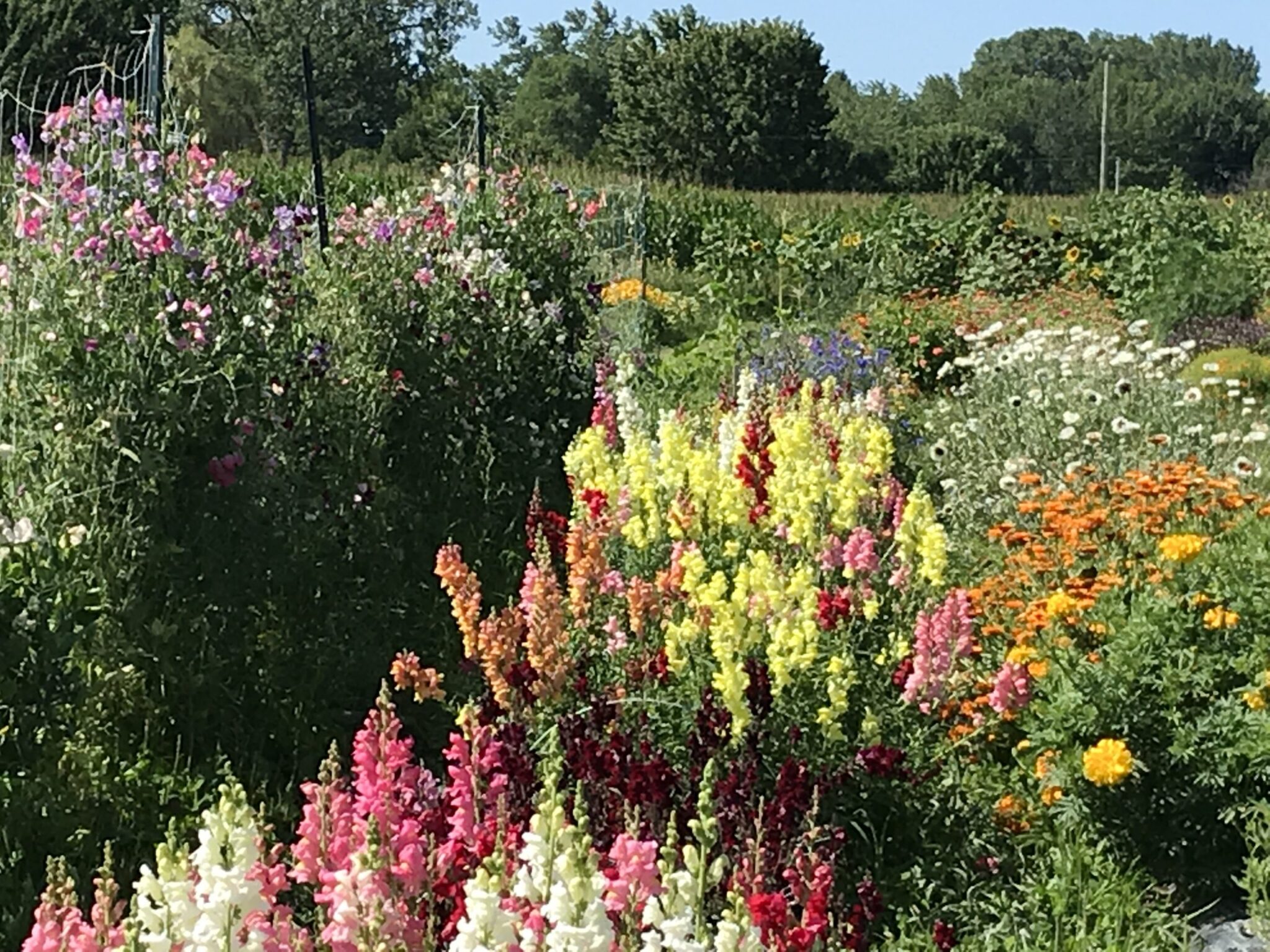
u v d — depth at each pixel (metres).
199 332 5.97
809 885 3.63
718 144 71.12
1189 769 4.96
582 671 5.25
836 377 11.98
